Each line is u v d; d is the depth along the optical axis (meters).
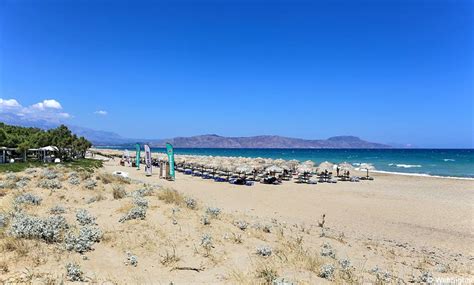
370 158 89.12
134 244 7.36
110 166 45.19
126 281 5.69
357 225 14.80
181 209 10.38
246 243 8.23
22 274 5.34
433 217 17.17
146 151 33.50
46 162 42.28
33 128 64.81
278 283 5.72
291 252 7.96
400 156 100.69
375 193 25.09
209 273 6.37
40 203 10.89
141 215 9.06
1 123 54.47
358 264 8.40
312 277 6.55
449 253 11.34
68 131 58.53
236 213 14.62
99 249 6.96
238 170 31.59
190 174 36.50
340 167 35.47
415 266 9.05
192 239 8.00
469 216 17.48
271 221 13.26
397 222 15.87
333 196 23.28
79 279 5.47
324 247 9.17
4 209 9.42
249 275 6.34
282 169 33.03
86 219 8.65
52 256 6.20
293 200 21.02
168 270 6.37
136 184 18.19
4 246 6.23
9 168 29.12
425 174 42.12
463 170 48.81
